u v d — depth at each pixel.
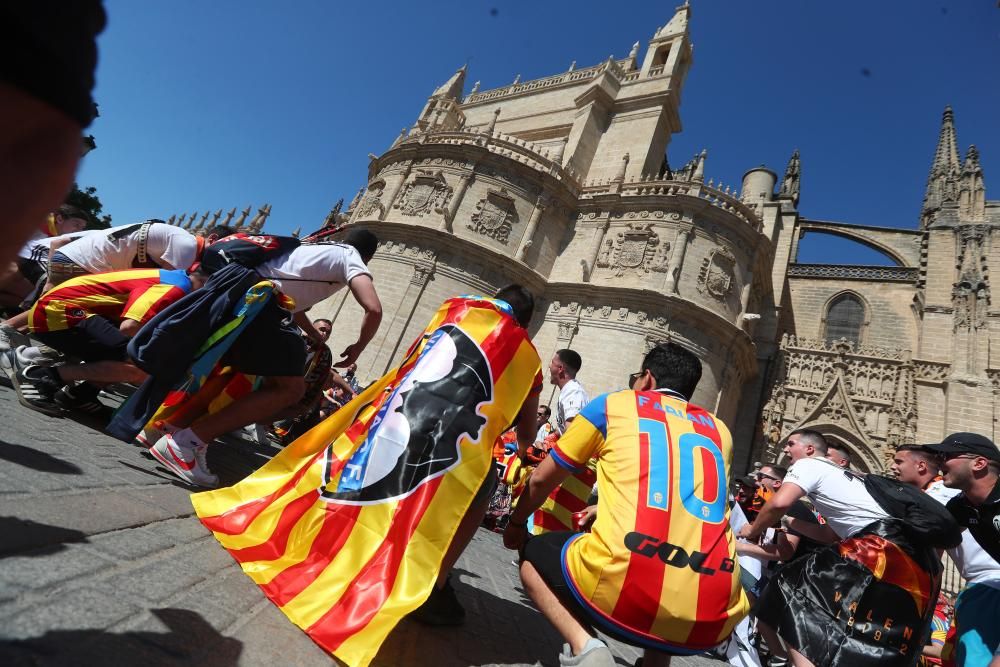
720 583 2.41
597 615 2.41
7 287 5.77
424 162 27.31
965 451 3.72
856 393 24.67
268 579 2.49
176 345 3.81
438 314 3.59
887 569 3.12
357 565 2.56
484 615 3.80
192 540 2.88
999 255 25.36
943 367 23.70
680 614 2.31
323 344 6.21
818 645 3.11
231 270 4.17
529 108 36.75
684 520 2.49
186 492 3.83
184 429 4.17
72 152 0.89
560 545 2.76
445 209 24.77
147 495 3.32
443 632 3.08
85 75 0.87
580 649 2.40
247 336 4.21
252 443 8.34
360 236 5.13
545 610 2.64
